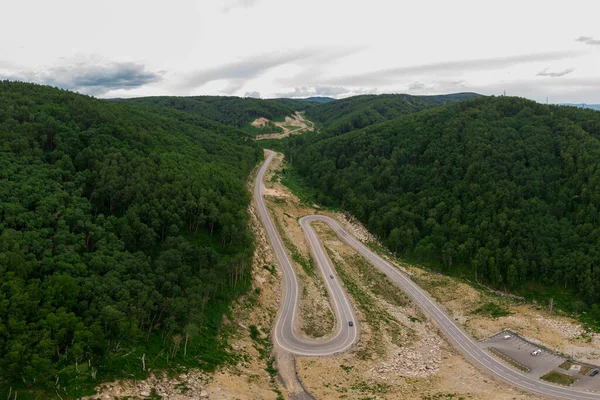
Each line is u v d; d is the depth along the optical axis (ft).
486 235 478.18
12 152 334.03
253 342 307.17
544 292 431.84
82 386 190.49
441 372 296.71
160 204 356.38
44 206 285.02
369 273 472.44
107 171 358.43
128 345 228.22
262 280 395.34
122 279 261.85
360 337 335.06
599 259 412.57
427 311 401.08
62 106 458.50
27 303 201.98
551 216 476.13
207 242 386.93
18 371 181.78
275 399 236.22
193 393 216.74
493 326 371.97
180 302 260.01
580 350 327.67
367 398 248.52
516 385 279.69
